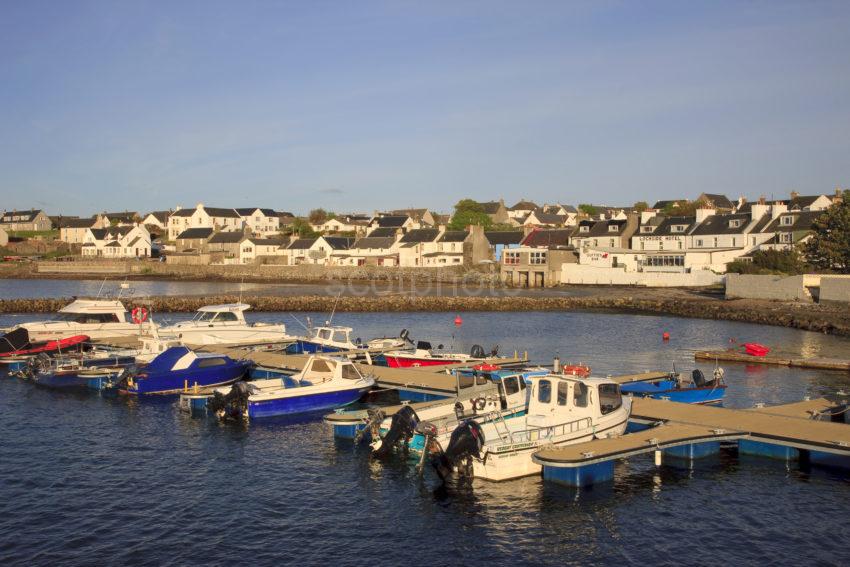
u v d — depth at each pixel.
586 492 20.86
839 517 19.11
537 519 19.20
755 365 42.38
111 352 37.19
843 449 21.11
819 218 81.81
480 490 21.19
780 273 79.12
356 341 45.38
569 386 23.64
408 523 19.06
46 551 17.23
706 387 31.83
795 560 16.84
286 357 39.03
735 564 16.70
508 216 171.12
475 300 81.62
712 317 69.88
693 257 97.81
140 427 27.86
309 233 168.25
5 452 24.61
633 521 19.02
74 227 184.62
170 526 18.75
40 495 20.72
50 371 34.38
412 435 24.05
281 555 17.20
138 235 161.00
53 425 28.05
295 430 27.64
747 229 96.69
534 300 82.00
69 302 76.88
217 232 157.50
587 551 17.44
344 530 18.64
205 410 30.44
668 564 16.77
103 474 22.55
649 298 83.31
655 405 27.28
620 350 49.62
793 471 22.36
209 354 34.94
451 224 150.25
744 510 19.58
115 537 18.05
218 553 17.25
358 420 25.78
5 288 109.50
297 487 21.64
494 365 36.47
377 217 162.38
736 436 23.00
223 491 21.25
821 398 28.75
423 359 39.53
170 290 103.88
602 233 114.44
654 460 23.52
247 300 80.31
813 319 60.72
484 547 17.69
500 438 22.95
